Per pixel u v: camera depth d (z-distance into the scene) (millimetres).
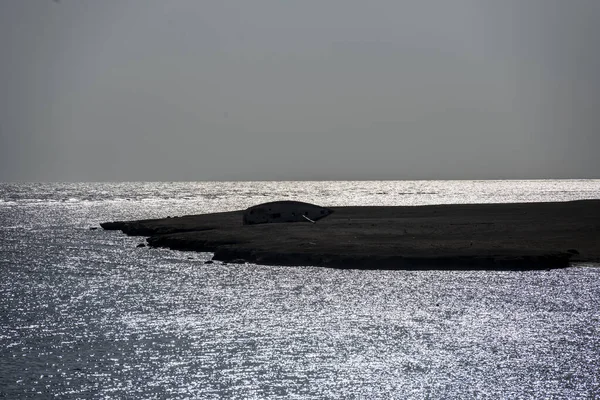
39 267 94375
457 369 47812
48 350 52312
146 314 64125
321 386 44812
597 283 76312
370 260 87312
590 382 45188
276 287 76312
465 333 56812
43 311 65688
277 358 50406
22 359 50094
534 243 96500
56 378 46094
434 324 59781
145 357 50688
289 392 43812
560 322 60125
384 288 74812
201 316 63156
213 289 75875
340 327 58875
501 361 49344
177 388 44438
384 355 50906
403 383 45188
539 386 44531
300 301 69125
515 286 75062
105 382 45438
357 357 50500
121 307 67375
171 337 55938
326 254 90000
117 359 50156
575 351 51688
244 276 83500
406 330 57812
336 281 79188
